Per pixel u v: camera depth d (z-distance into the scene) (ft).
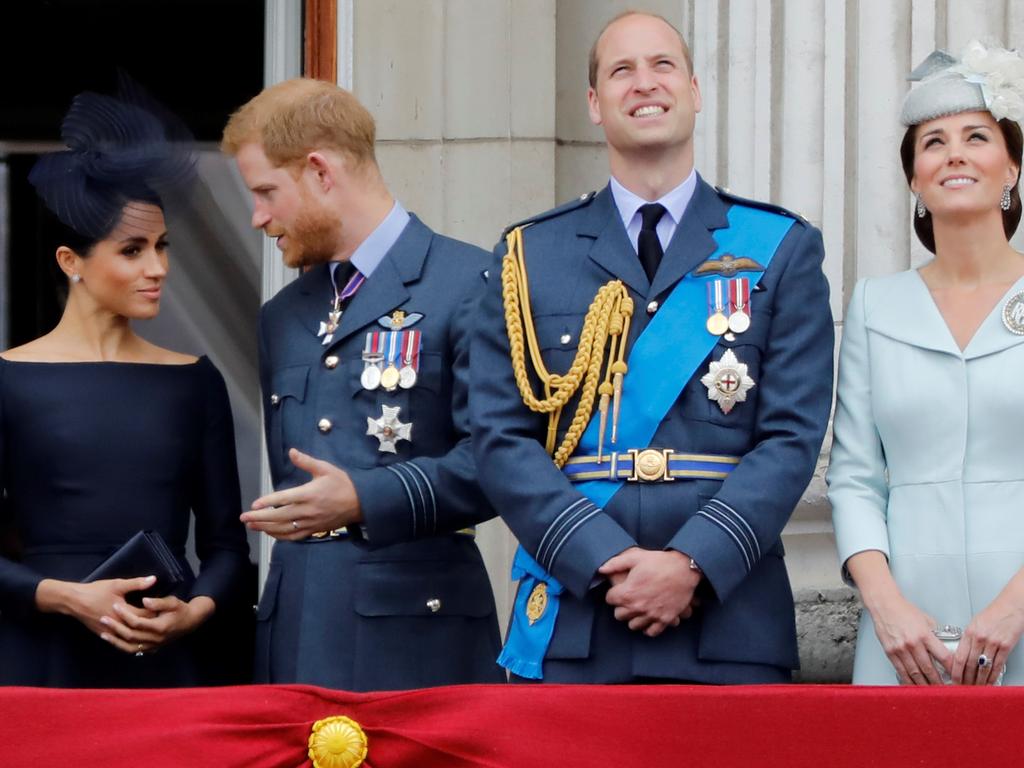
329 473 46.03
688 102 46.16
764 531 42.65
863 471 46.14
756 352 44.37
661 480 43.62
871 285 47.73
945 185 46.47
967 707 38.47
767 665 43.09
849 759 38.50
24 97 69.77
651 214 45.88
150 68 69.67
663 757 38.83
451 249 49.88
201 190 64.95
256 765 39.45
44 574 48.78
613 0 61.00
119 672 48.98
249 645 51.26
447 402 48.39
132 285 50.60
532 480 43.68
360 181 49.70
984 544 44.14
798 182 57.16
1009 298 45.62
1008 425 44.62
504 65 60.70
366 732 39.65
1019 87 46.70
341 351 48.85
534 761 39.01
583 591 42.39
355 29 61.21
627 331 44.88
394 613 47.26
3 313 65.92
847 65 57.41
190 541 61.26
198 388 51.08
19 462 49.44
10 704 39.55
